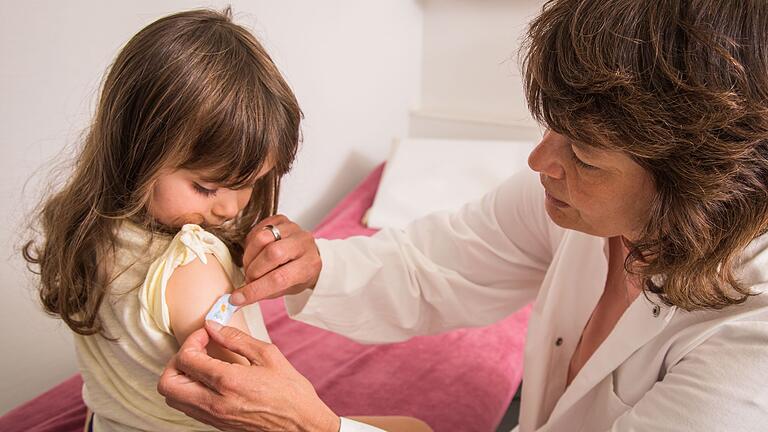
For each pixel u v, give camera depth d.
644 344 0.84
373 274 1.07
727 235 0.65
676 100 0.60
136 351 0.82
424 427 1.09
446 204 2.20
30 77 1.27
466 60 2.56
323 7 2.00
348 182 2.39
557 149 0.72
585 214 0.75
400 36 2.47
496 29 2.46
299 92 1.98
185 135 0.74
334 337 1.56
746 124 0.60
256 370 0.72
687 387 0.73
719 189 0.62
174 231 0.83
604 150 0.66
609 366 0.88
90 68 1.39
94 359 0.88
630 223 0.73
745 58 0.59
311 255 0.98
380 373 1.43
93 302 0.81
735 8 0.58
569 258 1.00
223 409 0.71
